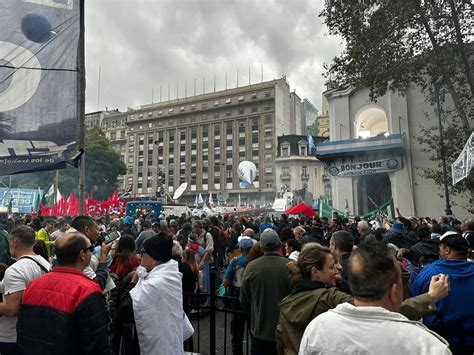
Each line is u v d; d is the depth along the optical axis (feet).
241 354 16.28
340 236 13.52
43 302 7.63
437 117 74.13
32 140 16.69
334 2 54.60
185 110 313.73
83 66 17.74
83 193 16.93
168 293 9.80
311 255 9.15
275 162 260.42
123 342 9.59
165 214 81.82
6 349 9.80
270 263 12.40
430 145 66.69
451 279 9.93
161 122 323.16
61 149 16.85
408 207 73.92
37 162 16.63
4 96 16.69
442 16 50.60
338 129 84.99
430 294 7.00
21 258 10.39
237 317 16.40
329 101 88.22
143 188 319.47
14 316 9.69
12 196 75.77
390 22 51.78
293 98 319.47
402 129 77.10
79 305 7.50
